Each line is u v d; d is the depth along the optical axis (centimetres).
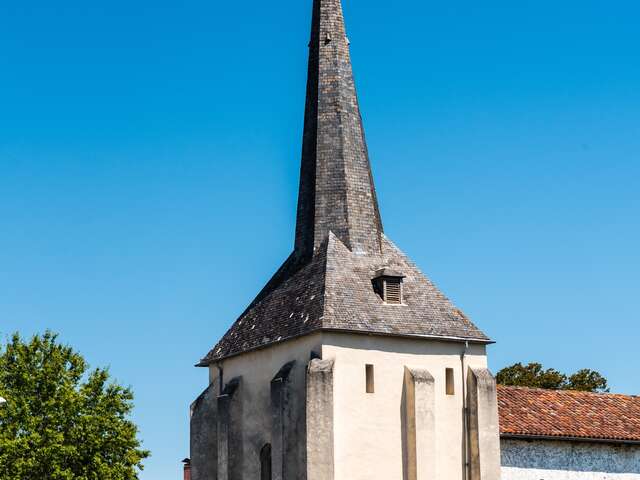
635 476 6062
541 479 5838
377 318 5578
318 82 6238
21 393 6700
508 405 6100
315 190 6056
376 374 5494
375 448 5406
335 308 5512
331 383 5309
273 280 6247
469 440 5622
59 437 6475
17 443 6378
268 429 5722
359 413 5406
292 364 5556
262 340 5819
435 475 5456
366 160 6188
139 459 6744
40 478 6456
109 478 6562
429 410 5491
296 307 5728
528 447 5856
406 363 5581
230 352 6072
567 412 6169
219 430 5944
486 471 5569
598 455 6003
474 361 5756
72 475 6450
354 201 6025
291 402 5488
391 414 5481
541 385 9231
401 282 5759
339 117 6162
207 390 6203
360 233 5969
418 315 5712
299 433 5425
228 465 5872
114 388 6894
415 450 5422
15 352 6856
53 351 6888
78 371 6875
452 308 5869
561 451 5928
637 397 6581
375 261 5919
